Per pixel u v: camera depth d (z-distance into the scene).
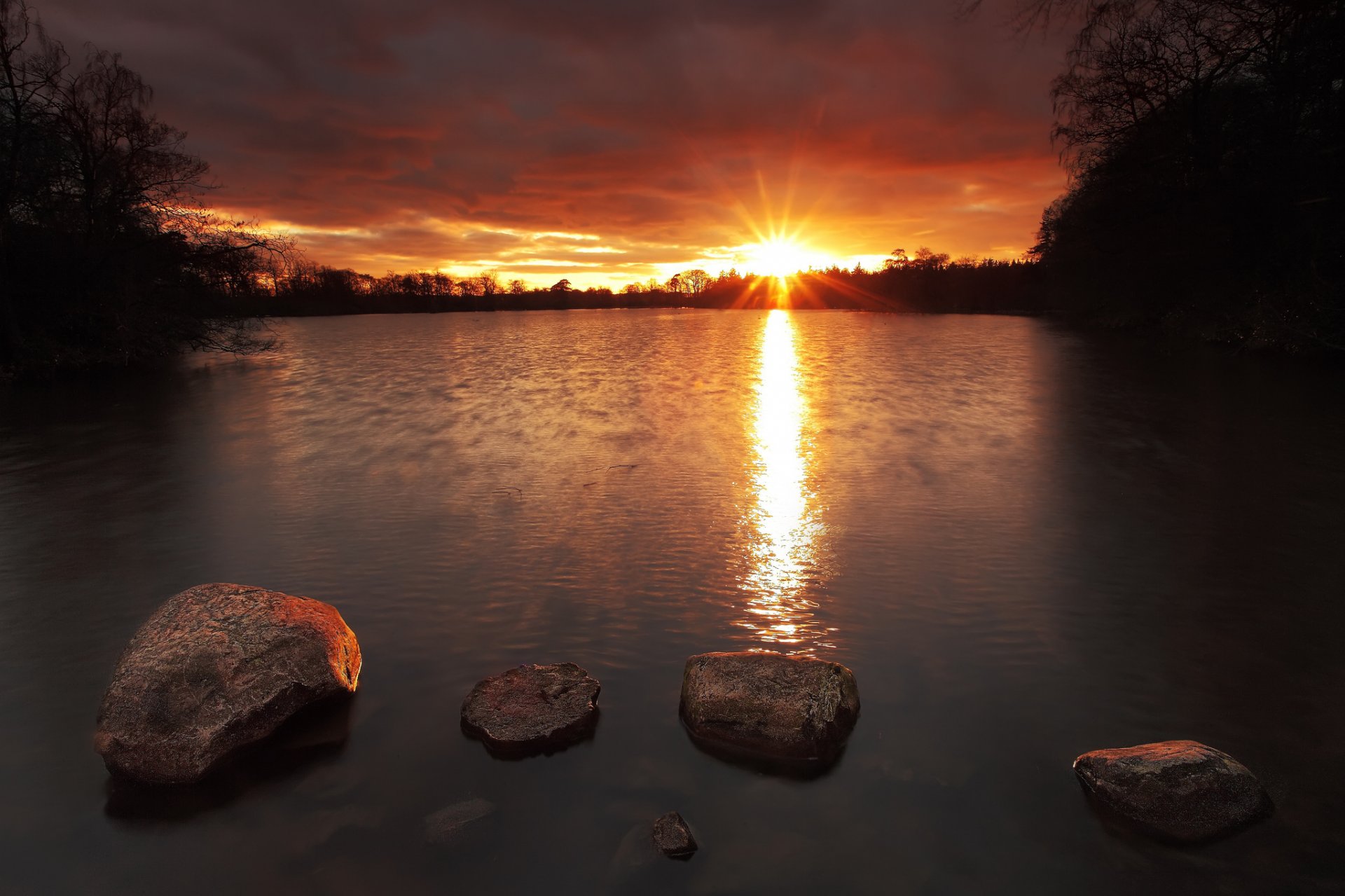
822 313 98.50
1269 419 16.06
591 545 8.88
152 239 31.12
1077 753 4.94
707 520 9.76
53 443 15.54
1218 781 4.34
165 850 4.24
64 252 28.88
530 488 11.35
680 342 44.72
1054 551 8.55
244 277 34.31
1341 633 6.55
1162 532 9.16
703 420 16.92
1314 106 23.59
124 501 11.18
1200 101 27.67
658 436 15.09
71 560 8.78
